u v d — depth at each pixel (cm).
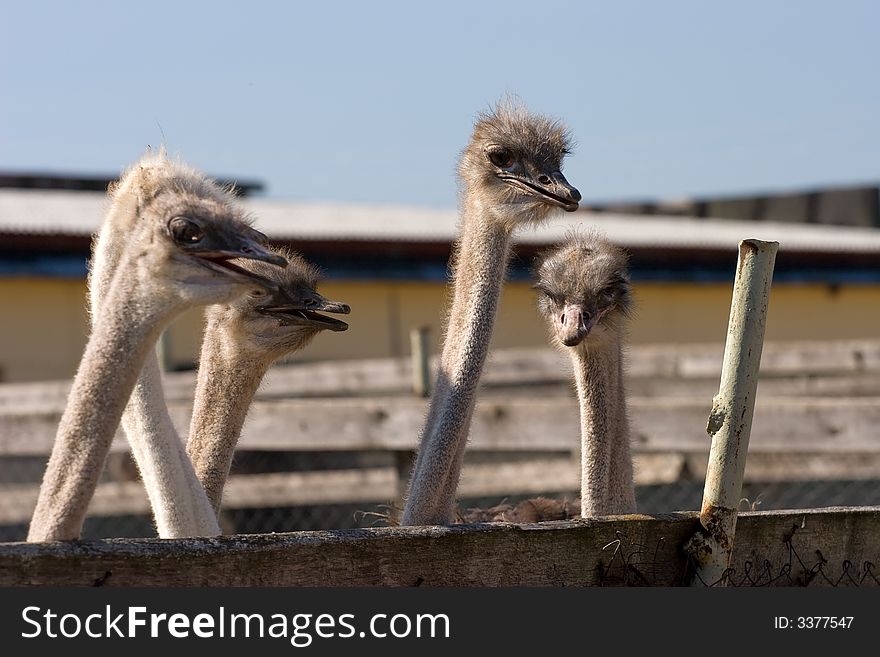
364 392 1541
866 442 973
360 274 2281
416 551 433
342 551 418
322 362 2278
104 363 426
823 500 1221
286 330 615
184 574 386
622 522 481
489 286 627
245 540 400
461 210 656
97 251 511
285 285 611
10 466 1387
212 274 431
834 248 2716
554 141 650
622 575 479
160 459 499
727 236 2805
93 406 423
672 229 2898
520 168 638
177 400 1359
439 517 580
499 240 637
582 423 666
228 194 509
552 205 633
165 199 439
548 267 676
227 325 618
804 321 2714
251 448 1094
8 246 2052
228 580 394
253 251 432
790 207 3703
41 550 364
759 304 496
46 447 1127
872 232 3259
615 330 667
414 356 1266
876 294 2803
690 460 1142
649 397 1595
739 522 503
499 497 1215
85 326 2117
